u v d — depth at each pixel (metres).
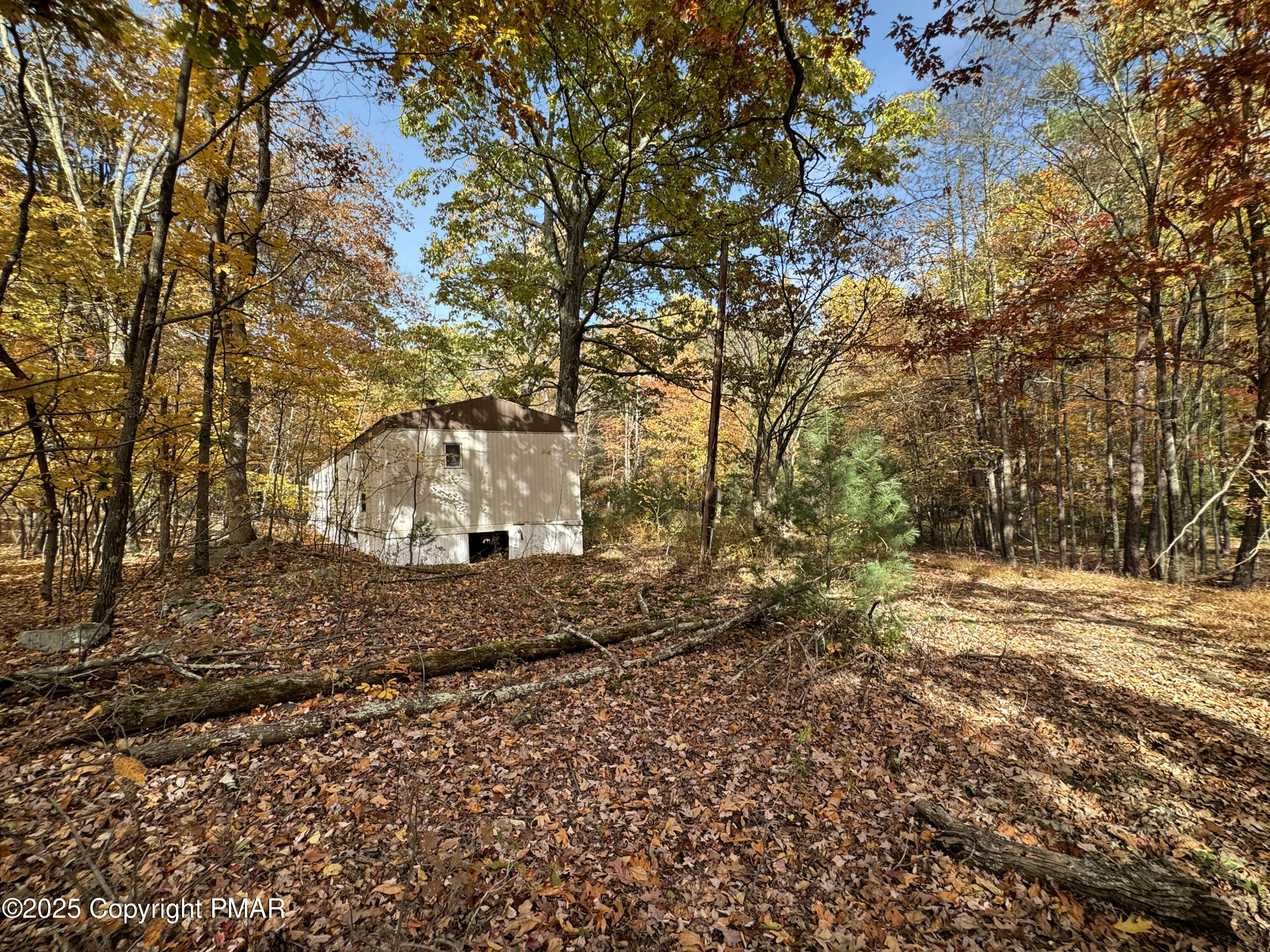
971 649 7.20
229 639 6.03
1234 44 8.25
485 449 13.66
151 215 12.49
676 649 6.45
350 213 16.69
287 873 2.95
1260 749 4.73
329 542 15.28
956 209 17.11
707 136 10.57
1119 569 16.70
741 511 14.73
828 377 17.44
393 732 4.45
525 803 3.76
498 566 12.18
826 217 12.32
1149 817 3.89
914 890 3.22
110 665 4.94
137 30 3.97
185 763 3.80
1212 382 15.87
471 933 2.69
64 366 6.45
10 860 2.77
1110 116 13.12
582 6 8.74
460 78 6.22
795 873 3.34
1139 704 5.60
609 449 30.67
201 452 8.89
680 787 4.09
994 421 19.03
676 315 17.86
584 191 15.90
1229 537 20.23
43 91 9.85
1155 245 11.28
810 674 5.88
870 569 6.60
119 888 2.70
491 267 15.66
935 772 4.41
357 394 13.05
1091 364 15.11
